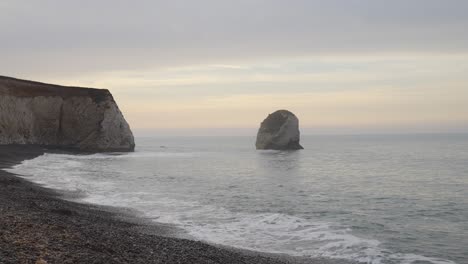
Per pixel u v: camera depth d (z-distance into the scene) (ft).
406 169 174.40
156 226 59.31
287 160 228.22
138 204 78.43
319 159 237.66
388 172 160.76
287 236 56.39
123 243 38.81
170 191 98.32
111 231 45.80
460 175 149.59
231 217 68.28
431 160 230.27
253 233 57.67
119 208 73.15
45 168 138.72
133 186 105.19
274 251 49.06
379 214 74.59
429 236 58.18
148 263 32.58
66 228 39.78
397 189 111.14
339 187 114.11
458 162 213.66
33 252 28.58
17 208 49.73
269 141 326.24
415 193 103.45
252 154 282.36
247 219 66.69
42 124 253.85
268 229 60.23
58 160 176.86
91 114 264.52
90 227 45.60
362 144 545.03
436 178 140.05
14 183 84.94
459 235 58.90
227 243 52.21
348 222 66.80
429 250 50.96
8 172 118.32
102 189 96.68
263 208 78.38
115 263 30.22
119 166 164.04
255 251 48.60
